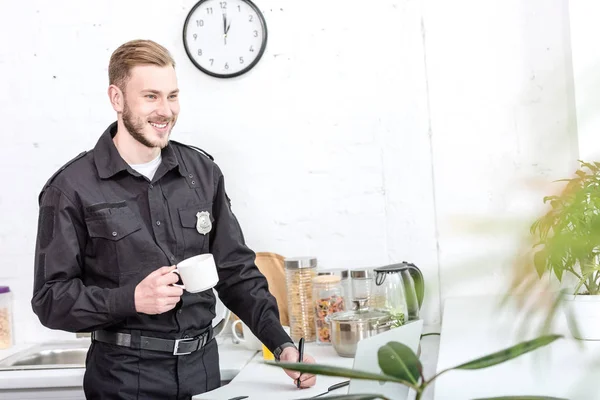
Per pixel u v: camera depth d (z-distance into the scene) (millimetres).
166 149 2248
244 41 3018
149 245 2150
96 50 3076
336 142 3012
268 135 3041
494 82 2914
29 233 3102
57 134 3100
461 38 2928
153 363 2117
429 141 2961
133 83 2129
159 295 1960
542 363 940
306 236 3037
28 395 2525
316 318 2707
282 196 3041
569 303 459
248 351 2736
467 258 425
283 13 3020
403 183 2980
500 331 508
